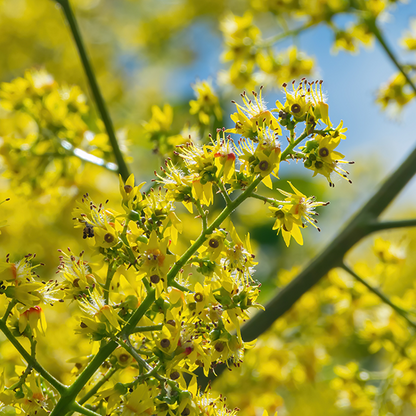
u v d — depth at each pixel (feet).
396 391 2.27
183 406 1.75
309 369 2.50
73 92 2.24
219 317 1.77
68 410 1.77
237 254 1.77
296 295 2.15
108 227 1.78
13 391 1.79
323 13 2.47
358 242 2.17
